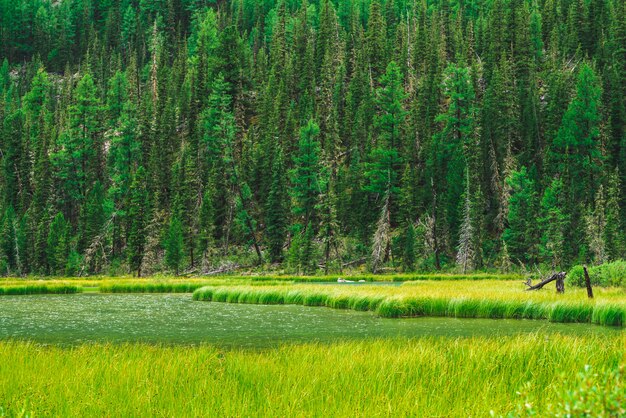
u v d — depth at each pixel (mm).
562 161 82125
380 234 75000
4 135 112125
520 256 72938
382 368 11156
